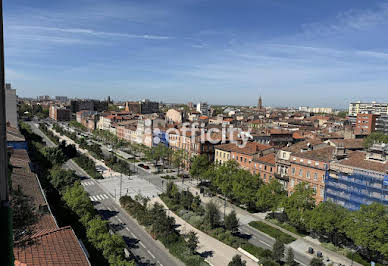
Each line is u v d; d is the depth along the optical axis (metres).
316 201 59.59
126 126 153.62
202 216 58.16
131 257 42.84
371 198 49.03
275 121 193.38
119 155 124.69
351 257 44.28
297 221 50.16
